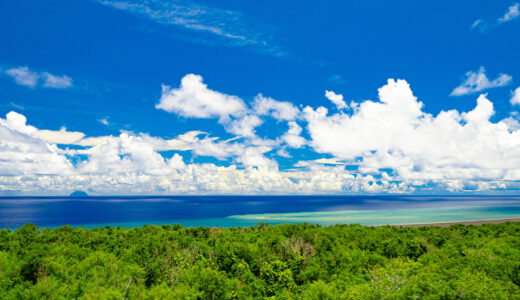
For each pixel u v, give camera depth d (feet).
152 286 39.52
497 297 27.20
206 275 38.42
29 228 82.23
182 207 513.45
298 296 36.78
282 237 66.28
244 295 38.32
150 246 55.01
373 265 48.03
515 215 245.86
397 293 30.37
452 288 29.68
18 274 41.11
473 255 43.39
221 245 55.88
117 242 67.15
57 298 34.47
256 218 246.27
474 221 187.11
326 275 45.32
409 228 100.22
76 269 44.50
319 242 61.41
